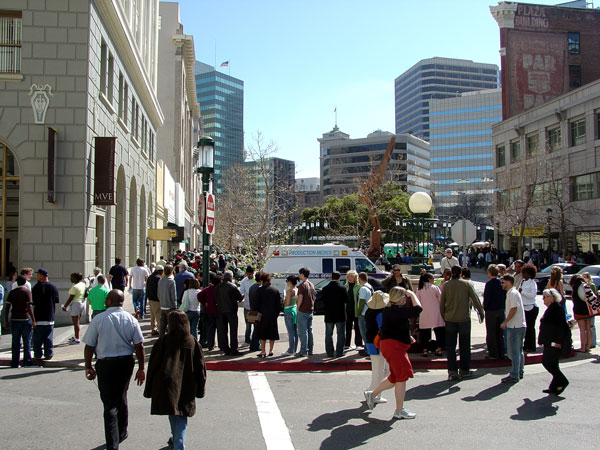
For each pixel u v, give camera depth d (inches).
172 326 215.8
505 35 2171.5
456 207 3809.1
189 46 2034.9
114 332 233.1
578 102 1631.4
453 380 376.8
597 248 1567.4
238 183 2014.0
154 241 1315.2
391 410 298.8
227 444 240.2
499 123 2138.3
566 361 447.8
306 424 271.7
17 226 634.8
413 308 289.1
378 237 1039.6
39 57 639.8
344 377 392.8
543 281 1006.4
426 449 233.1
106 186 671.8
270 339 450.0
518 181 1745.8
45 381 371.9
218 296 456.1
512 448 234.1
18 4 639.8
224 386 362.3
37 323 432.8
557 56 2198.6
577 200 1653.5
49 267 628.1
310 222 1972.2
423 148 5644.7
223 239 1598.2
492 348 432.5
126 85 918.4
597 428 263.0
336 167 5452.8
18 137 631.8
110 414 224.4
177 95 1990.7
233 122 6294.3
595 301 475.5
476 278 1503.4
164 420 279.1
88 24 649.0
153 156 1293.1
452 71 7111.2
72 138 639.1
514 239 2023.9
